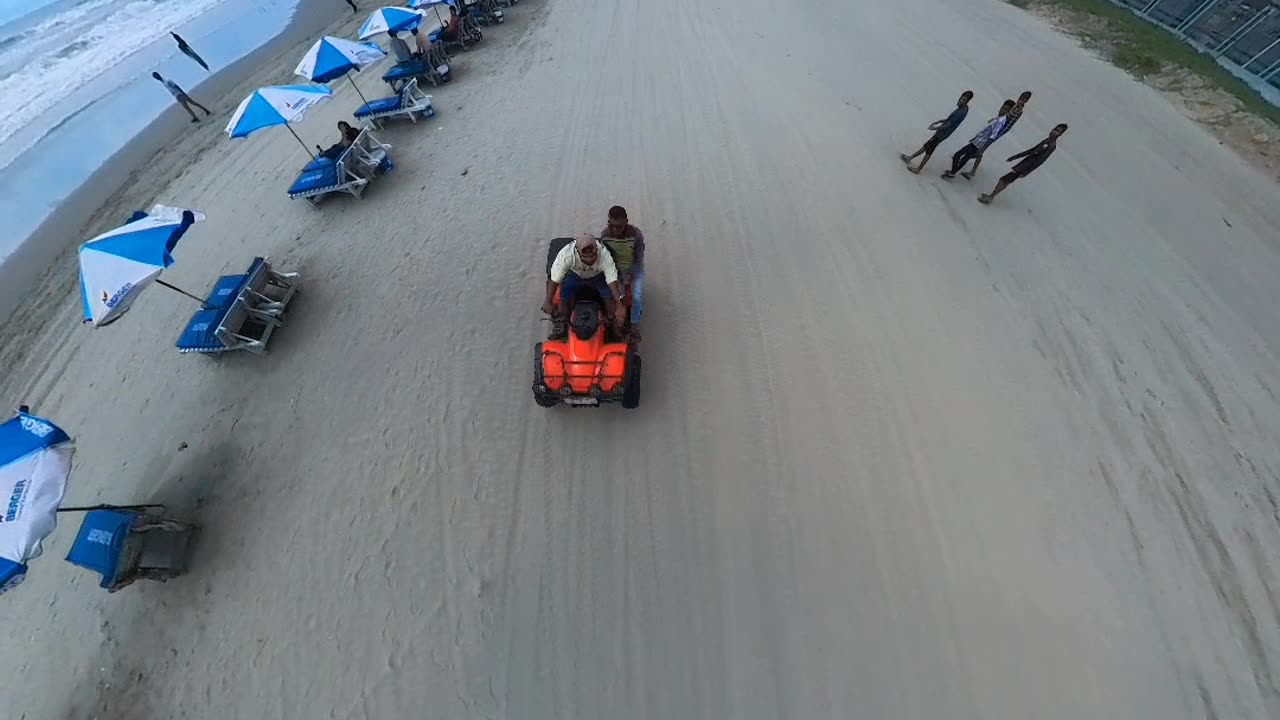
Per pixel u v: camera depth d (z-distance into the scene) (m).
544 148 10.55
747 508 5.47
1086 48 12.80
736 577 5.06
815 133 10.12
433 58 13.44
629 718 4.43
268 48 17.36
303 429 6.66
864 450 5.78
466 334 7.43
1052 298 7.19
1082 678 4.35
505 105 12.05
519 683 4.68
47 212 11.64
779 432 5.98
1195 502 5.28
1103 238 8.05
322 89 9.44
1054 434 5.82
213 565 5.68
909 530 5.20
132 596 5.59
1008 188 8.93
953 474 5.54
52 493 4.55
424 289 8.12
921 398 6.17
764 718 4.34
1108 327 6.84
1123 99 11.10
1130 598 4.72
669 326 7.10
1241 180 9.16
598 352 5.72
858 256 7.84
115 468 6.65
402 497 5.92
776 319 7.10
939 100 11.01
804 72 11.90
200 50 17.89
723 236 8.30
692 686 4.53
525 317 7.54
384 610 5.18
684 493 5.63
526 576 5.25
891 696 4.36
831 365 6.55
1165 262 7.70
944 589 4.84
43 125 14.94
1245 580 4.80
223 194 10.90
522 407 6.52
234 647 5.15
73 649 5.37
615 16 15.17
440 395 6.77
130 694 5.05
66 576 5.86
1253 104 10.76
